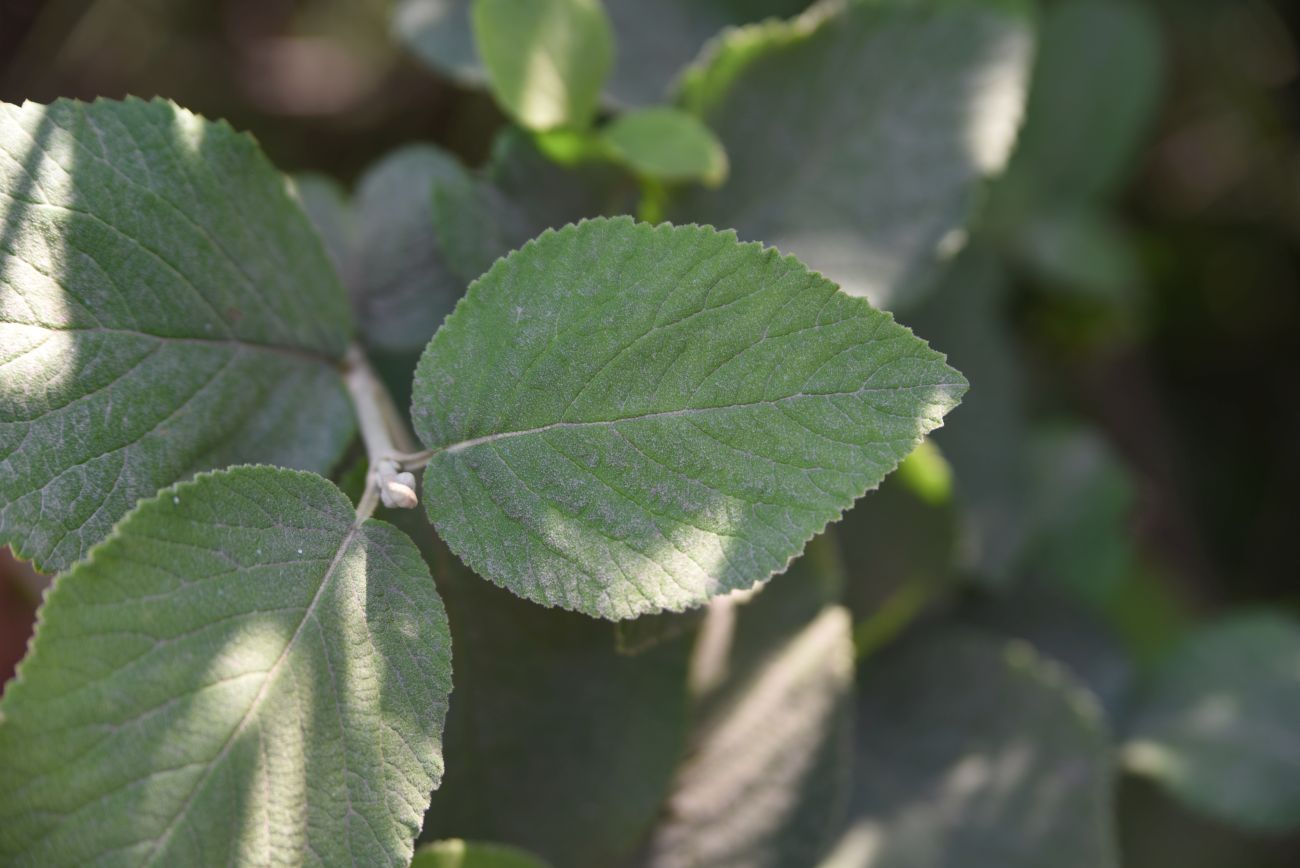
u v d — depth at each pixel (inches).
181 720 17.4
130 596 17.4
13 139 18.4
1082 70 32.6
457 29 23.9
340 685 17.8
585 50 21.0
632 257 18.0
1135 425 40.3
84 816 17.1
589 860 20.5
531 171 21.3
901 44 22.0
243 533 17.9
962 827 23.4
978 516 26.9
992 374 28.2
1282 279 41.9
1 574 26.3
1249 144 41.7
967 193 21.8
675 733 20.6
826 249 21.6
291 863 17.5
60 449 18.4
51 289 18.4
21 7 37.4
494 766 20.3
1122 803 28.7
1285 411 42.1
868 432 17.6
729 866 21.3
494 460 18.2
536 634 20.2
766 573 17.6
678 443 17.9
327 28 39.9
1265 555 40.8
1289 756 26.9
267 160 19.6
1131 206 42.1
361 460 19.5
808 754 21.6
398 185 22.1
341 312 20.1
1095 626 28.6
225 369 19.2
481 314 18.2
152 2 38.3
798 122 21.9
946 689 24.1
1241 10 38.7
